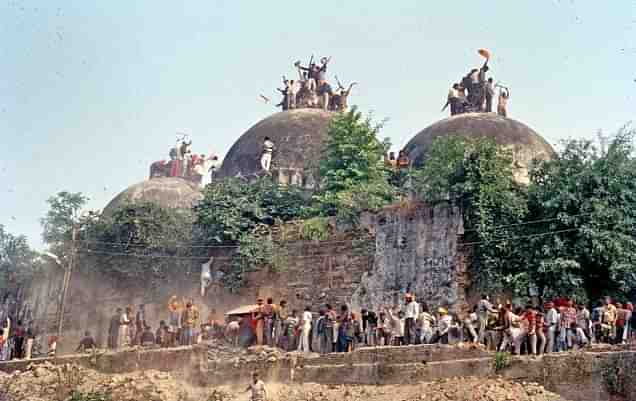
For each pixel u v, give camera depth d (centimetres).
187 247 3931
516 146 4203
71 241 4338
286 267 3631
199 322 3569
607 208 3058
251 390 2656
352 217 3556
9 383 2973
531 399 2281
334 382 2666
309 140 4728
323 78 5278
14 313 4581
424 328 2780
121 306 4075
